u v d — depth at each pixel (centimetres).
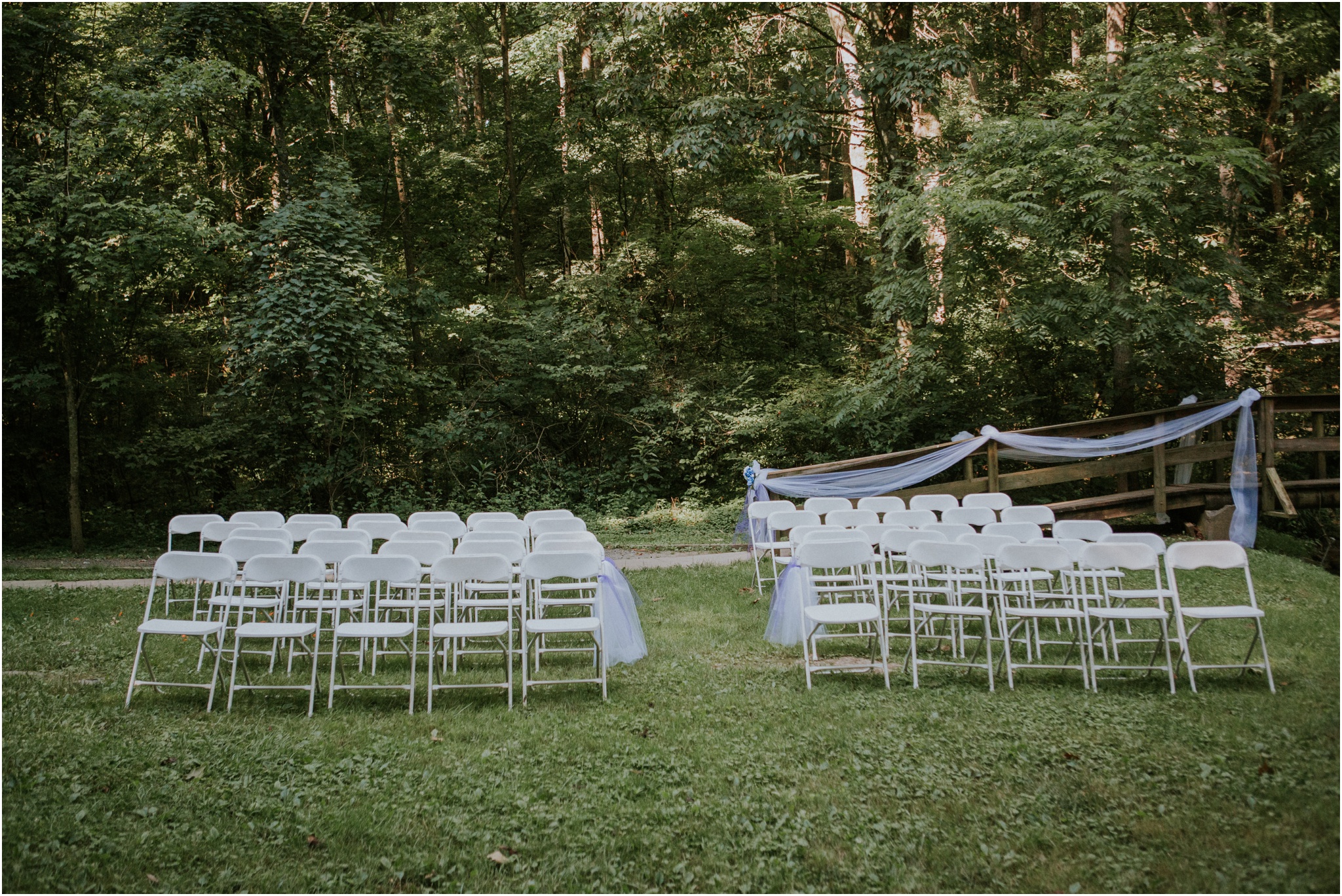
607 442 1616
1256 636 575
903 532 650
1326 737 459
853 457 1412
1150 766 428
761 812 389
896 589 631
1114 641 613
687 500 1517
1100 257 1248
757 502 985
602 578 645
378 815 388
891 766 431
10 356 1277
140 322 1386
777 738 472
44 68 1258
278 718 512
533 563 550
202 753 452
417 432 1460
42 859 345
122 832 370
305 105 1578
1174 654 634
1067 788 407
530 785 418
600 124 1731
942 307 1348
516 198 1772
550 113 1839
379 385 1372
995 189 1177
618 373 1561
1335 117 1605
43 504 1413
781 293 1773
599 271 1723
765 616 773
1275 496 1100
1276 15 1655
